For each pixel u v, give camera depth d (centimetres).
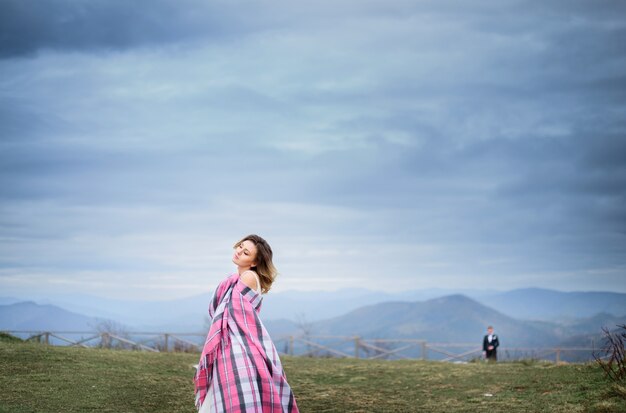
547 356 2194
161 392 1132
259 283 665
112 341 2336
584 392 1100
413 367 1639
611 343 1180
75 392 1059
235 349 629
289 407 637
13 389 1043
